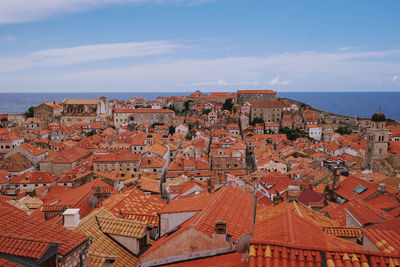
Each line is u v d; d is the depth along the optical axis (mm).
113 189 53688
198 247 20547
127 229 26047
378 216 36000
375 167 94938
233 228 22438
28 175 111562
